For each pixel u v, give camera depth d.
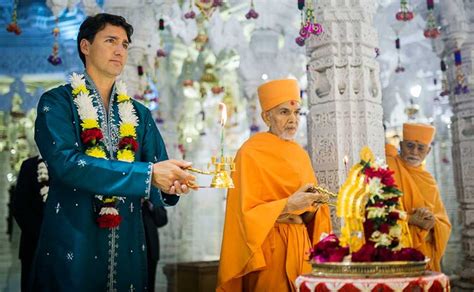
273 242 2.93
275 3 6.93
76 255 2.10
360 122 3.58
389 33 6.10
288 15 6.99
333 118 3.56
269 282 2.91
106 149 2.26
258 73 7.34
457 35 4.80
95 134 2.18
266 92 3.21
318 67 3.70
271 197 2.99
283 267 2.92
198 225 7.67
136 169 2.04
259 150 3.10
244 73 7.33
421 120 5.89
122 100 2.40
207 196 7.79
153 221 4.43
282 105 3.16
